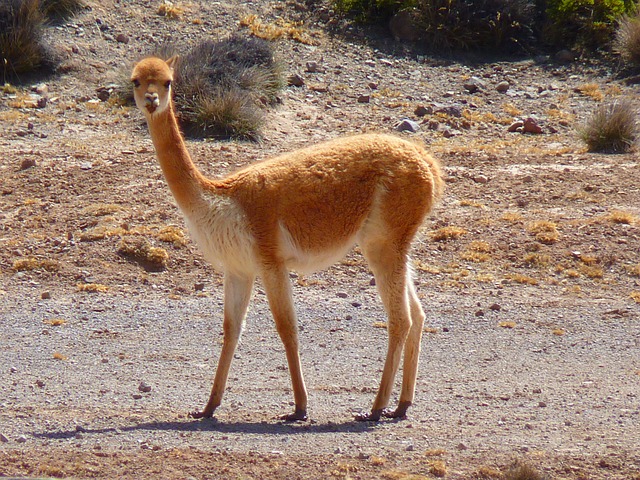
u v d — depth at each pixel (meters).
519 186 51.16
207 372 30.31
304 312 36.66
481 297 38.69
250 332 34.41
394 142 26.20
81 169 51.50
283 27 77.12
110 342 33.00
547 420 25.88
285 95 66.62
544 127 63.38
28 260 40.34
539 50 78.31
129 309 36.47
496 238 44.47
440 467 21.47
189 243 42.91
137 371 30.19
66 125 59.41
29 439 23.56
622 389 29.00
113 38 72.06
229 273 25.69
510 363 31.69
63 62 67.44
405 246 25.91
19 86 64.94
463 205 48.47
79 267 40.41
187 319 35.62
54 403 26.92
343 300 38.25
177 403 27.20
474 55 77.44
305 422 25.53
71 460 21.81
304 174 25.22
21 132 57.38
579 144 59.88
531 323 35.88
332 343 33.53
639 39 73.56
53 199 47.78
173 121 24.97
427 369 30.98
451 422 25.67
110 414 25.92
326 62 73.12
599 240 44.12
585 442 23.89
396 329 25.81
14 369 29.97
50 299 37.44
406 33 78.06
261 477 20.92
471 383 29.59
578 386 29.28
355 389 28.94
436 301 38.06
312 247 25.44
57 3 73.56
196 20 76.19
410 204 25.67
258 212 24.72
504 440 23.98
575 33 78.50
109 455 22.25
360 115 64.69
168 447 22.92
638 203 48.56
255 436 23.97
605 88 70.94
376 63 74.00
